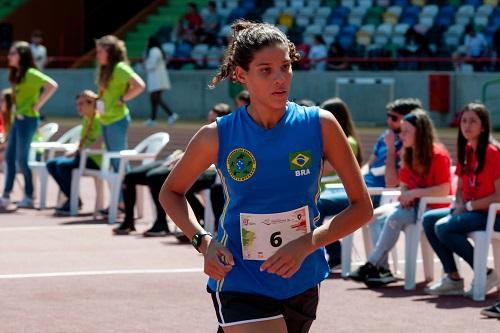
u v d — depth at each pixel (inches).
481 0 1932.8
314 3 2053.4
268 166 351.6
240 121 355.3
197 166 359.9
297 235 354.9
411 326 585.6
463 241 660.1
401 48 1793.8
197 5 2202.3
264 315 355.6
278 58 344.8
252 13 2053.4
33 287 692.7
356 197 354.6
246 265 356.2
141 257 810.2
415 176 702.5
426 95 1717.5
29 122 1114.7
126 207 944.3
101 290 682.8
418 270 768.3
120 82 1026.1
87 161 1056.8
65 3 2300.7
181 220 359.6
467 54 1760.6
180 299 655.1
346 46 1931.6
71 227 981.2
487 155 650.8
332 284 709.9
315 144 354.0
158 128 1710.1
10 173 1134.4
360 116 1772.9
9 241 894.4
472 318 605.0
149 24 2206.0
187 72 1920.5
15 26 2203.5
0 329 577.0
